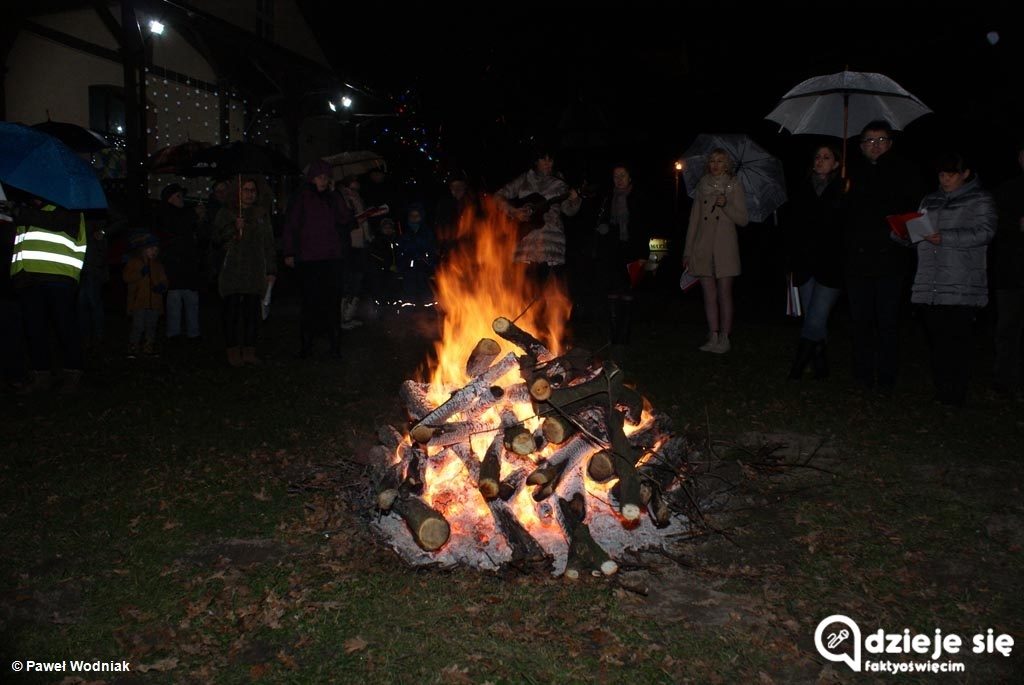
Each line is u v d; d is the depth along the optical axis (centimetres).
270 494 526
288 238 950
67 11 1734
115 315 1341
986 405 756
